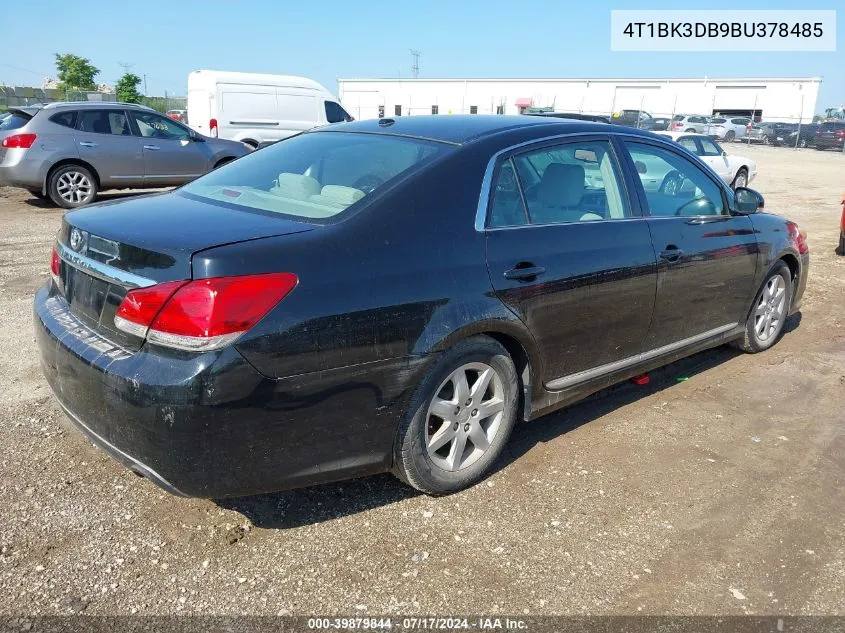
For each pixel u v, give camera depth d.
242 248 2.46
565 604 2.52
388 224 2.82
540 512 3.07
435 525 2.96
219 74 16.02
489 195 3.16
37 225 9.67
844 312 6.48
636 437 3.82
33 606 2.42
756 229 4.71
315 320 2.52
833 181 19.44
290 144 3.80
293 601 2.50
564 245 3.36
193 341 2.35
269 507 3.04
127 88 39.31
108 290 2.63
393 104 53.16
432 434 3.07
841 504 3.22
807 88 49.78
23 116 11.30
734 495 3.27
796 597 2.60
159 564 2.66
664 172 4.11
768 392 4.50
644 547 2.86
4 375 4.29
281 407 2.49
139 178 11.95
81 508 2.98
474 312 2.96
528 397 3.40
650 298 3.82
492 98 52.31
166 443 2.37
